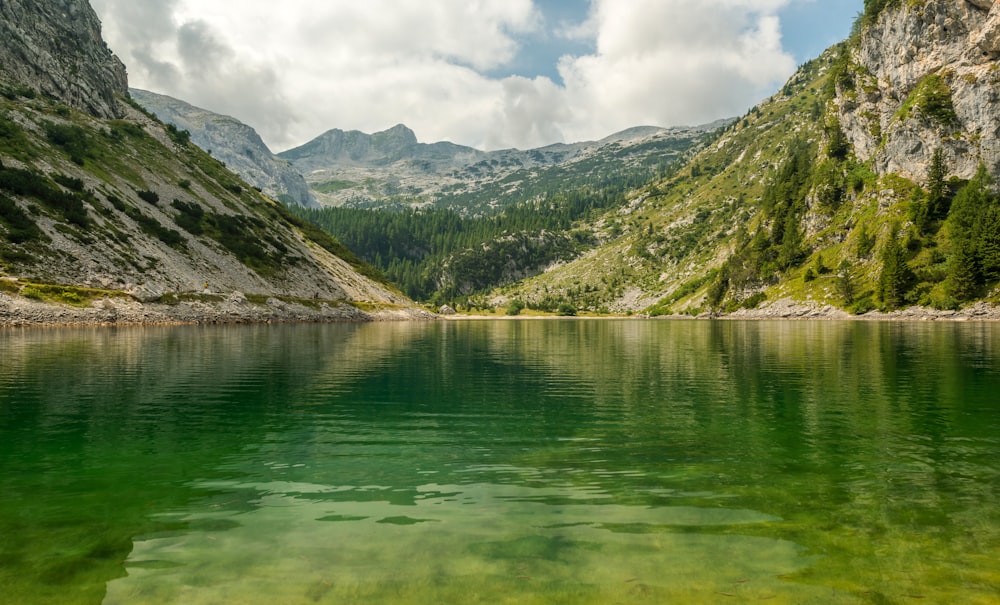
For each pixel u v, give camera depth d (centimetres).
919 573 935
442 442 1881
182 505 1263
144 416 2291
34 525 1137
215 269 12769
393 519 1178
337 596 850
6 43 15162
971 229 14862
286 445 1838
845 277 17375
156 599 841
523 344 7150
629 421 2217
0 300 7938
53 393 2817
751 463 1606
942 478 1453
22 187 10162
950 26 18062
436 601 834
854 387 3086
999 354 4950
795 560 981
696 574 927
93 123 15762
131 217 12188
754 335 9019
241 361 4431
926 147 18100
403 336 8950
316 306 14688
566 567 952
